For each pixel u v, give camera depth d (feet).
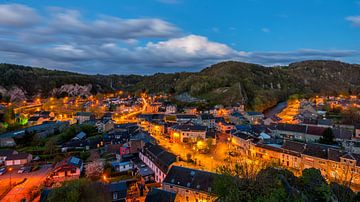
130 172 214.07
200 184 149.38
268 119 440.86
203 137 326.44
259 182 74.84
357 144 270.67
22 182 197.57
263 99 649.20
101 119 458.91
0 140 305.94
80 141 305.94
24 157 246.27
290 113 551.18
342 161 190.49
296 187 93.56
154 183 188.75
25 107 625.82
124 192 149.28
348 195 82.17
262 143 264.93
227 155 260.21
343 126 361.10
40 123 448.65
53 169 215.92
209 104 619.67
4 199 166.09
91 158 252.83
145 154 233.35
